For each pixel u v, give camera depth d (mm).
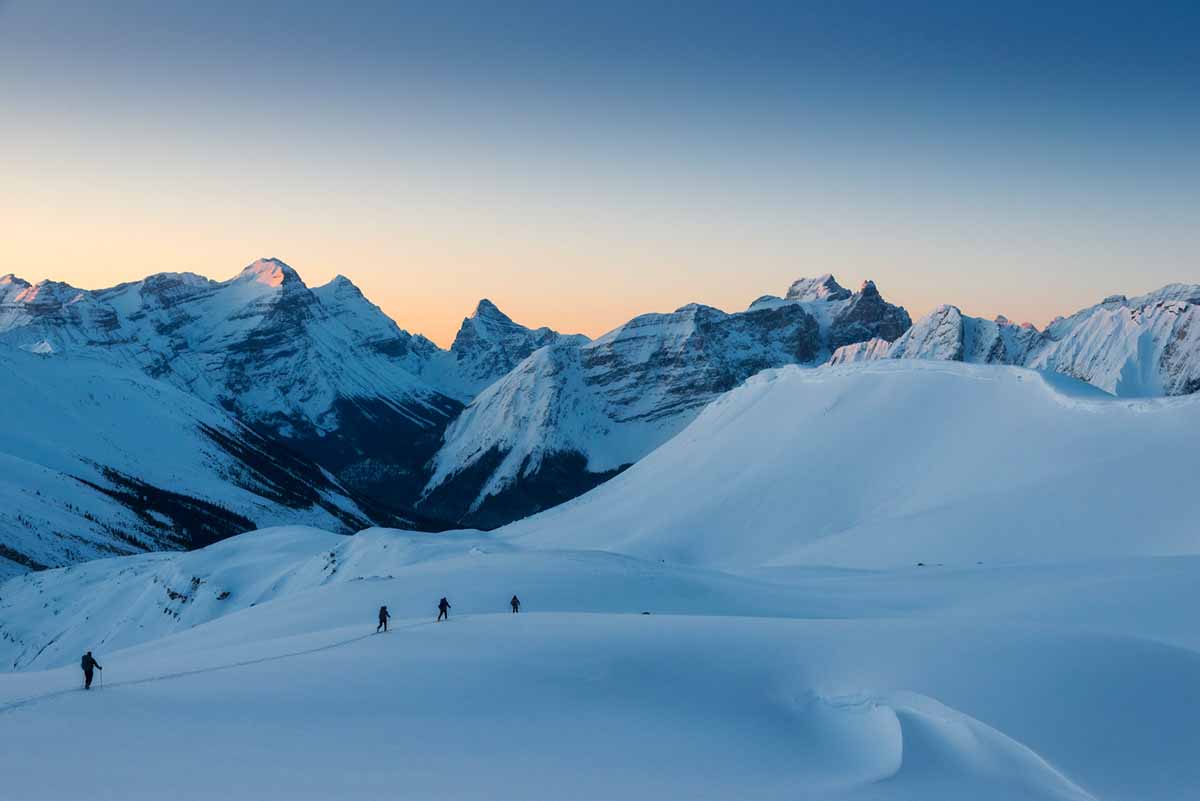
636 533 194375
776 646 35188
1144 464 128625
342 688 29594
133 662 45688
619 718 27609
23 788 19156
